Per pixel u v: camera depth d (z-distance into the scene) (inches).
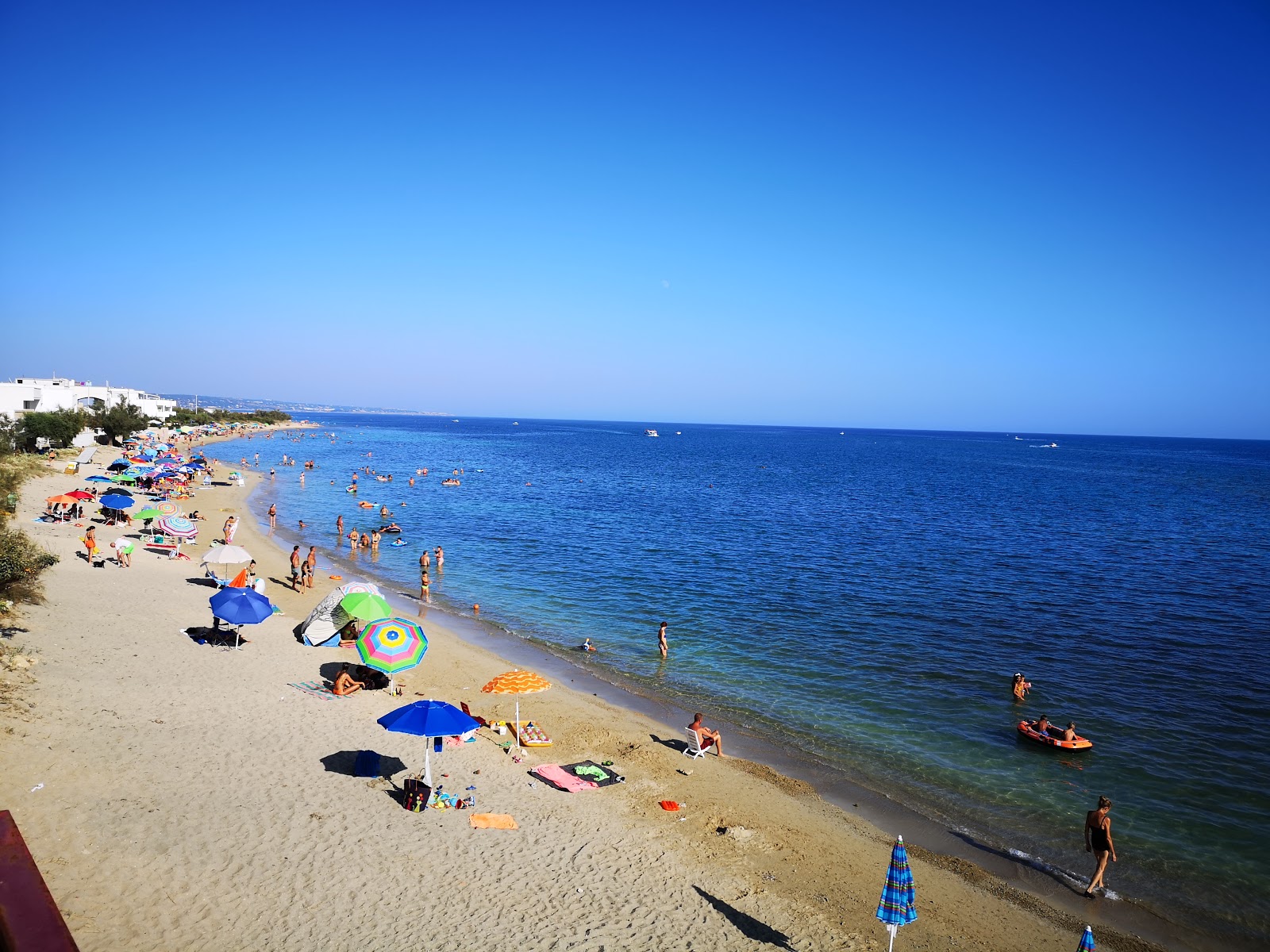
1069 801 777.6
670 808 713.0
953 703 1026.7
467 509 2851.9
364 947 477.7
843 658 1194.6
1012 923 581.3
